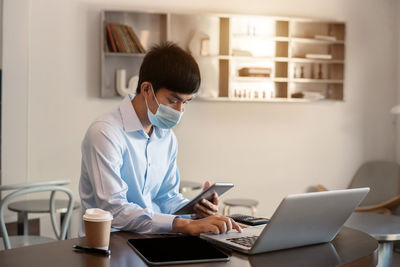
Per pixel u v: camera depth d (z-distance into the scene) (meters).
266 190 4.71
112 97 4.25
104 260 1.17
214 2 4.52
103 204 1.52
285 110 4.73
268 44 4.66
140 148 1.69
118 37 4.20
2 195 4.04
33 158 4.18
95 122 1.60
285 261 1.18
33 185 2.75
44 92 4.19
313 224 1.29
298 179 4.78
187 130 4.53
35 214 4.14
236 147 4.63
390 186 4.69
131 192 1.69
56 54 4.20
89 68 4.26
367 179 4.80
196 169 4.55
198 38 4.43
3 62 4.07
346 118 4.88
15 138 4.11
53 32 4.18
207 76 4.51
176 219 1.46
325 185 4.84
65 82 4.22
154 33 4.37
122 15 4.29
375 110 4.94
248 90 4.64
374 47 4.91
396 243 4.04
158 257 1.17
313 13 4.73
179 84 1.51
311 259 1.20
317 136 4.82
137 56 4.32
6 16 4.05
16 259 1.17
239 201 4.17
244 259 1.19
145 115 1.66
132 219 1.48
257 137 4.67
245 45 4.62
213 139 4.58
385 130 4.97
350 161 4.89
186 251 1.23
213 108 4.57
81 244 1.32
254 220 1.59
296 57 4.70
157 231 1.46
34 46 4.15
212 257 1.18
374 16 4.89
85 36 4.24
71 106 4.24
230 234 1.41
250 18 4.52
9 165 4.11
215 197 1.62
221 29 4.52
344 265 1.16
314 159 4.81
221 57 4.44
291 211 1.21
